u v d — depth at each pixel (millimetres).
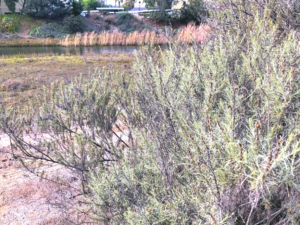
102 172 2311
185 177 1767
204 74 1915
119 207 1949
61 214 2600
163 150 1832
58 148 3018
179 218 1562
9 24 37906
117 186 1989
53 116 2787
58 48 25984
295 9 2398
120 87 2893
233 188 1339
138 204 1874
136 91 2445
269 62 1710
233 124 1381
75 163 2555
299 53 1616
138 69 2551
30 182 3266
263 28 2207
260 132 1285
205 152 1376
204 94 1851
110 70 3174
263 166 1077
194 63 2055
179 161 1778
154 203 1771
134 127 2561
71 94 2744
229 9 2951
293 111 1486
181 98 1976
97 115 2729
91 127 2756
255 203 1229
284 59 1486
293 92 1402
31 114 3121
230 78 1899
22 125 3076
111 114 2793
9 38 34125
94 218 2064
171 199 1698
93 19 43375
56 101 2818
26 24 39844
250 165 1156
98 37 27812
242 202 1391
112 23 41531
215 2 3367
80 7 43938
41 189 3068
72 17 39000
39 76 10211
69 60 14164
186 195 1540
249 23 2408
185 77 2016
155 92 2158
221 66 1890
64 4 42781
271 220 1402
